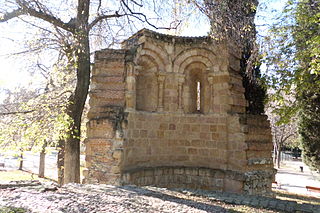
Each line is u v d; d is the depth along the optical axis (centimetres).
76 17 1011
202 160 1086
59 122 868
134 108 1013
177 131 1120
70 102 965
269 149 1059
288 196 1359
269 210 622
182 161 1106
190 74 1179
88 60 992
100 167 933
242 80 1126
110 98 998
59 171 1241
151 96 1123
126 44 1172
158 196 671
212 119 1086
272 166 1064
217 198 708
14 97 1039
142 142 1033
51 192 580
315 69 747
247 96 1127
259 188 998
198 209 558
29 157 3616
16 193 538
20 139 895
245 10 1070
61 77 1053
